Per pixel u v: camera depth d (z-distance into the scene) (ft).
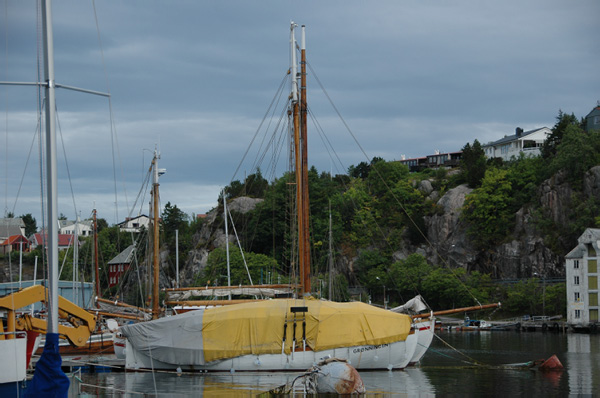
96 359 201.87
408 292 533.55
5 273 563.07
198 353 160.25
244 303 170.91
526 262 568.41
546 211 578.66
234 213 524.11
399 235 631.56
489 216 608.60
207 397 129.08
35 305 235.40
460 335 394.11
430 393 135.33
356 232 617.21
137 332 166.09
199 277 447.01
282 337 158.71
